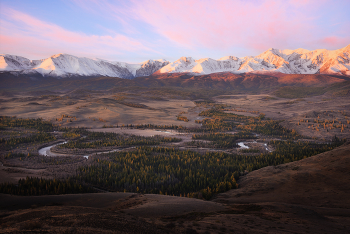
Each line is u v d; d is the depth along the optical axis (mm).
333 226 34312
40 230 25734
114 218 31125
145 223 31000
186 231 29688
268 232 30109
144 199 53312
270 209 42812
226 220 35188
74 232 25000
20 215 35062
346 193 56750
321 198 55688
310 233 30562
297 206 45094
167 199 52219
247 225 33000
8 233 25156
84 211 36719
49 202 53438
